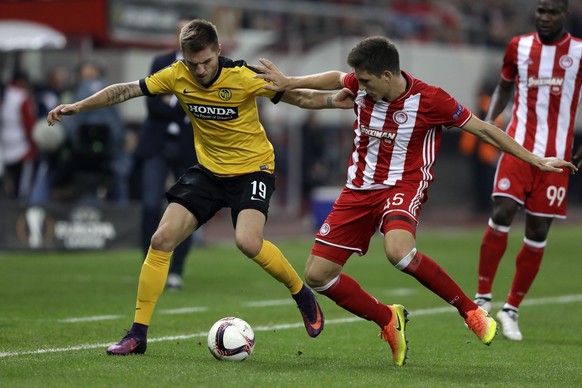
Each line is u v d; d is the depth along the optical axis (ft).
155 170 125.70
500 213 97.55
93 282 132.87
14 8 203.21
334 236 77.25
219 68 78.64
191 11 208.03
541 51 98.22
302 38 227.61
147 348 82.12
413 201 75.87
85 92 173.47
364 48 74.38
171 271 127.44
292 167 247.91
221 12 212.64
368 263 167.32
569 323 104.63
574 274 155.02
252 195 79.66
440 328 99.19
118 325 95.35
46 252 170.50
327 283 77.10
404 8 274.77
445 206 285.23
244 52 221.66
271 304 114.11
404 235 73.92
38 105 196.44
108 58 208.33
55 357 76.43
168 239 78.64
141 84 79.82
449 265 164.14
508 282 146.41
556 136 98.37
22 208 170.71
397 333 76.69
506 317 94.63
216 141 80.53
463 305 75.41
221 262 163.12
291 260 164.66
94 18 196.54
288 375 70.44
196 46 75.66
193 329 94.12
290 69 226.58
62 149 177.17
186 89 79.30
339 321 102.06
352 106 79.51
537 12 97.50
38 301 113.29
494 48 270.26
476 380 70.85
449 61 239.71
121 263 156.97
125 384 65.57
